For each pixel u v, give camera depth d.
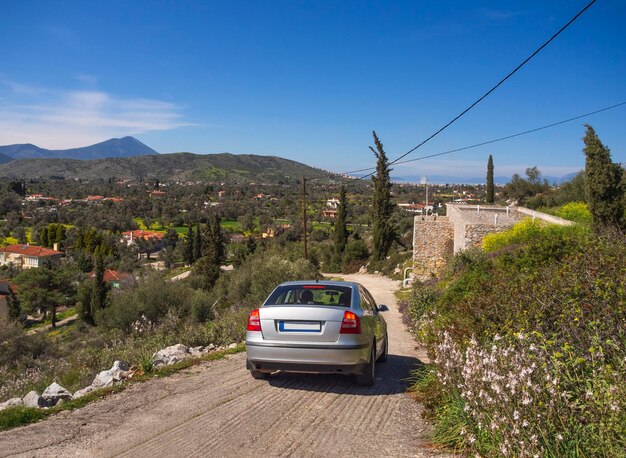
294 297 6.89
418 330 12.31
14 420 4.86
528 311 6.39
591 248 8.60
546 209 33.88
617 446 3.19
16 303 58.66
